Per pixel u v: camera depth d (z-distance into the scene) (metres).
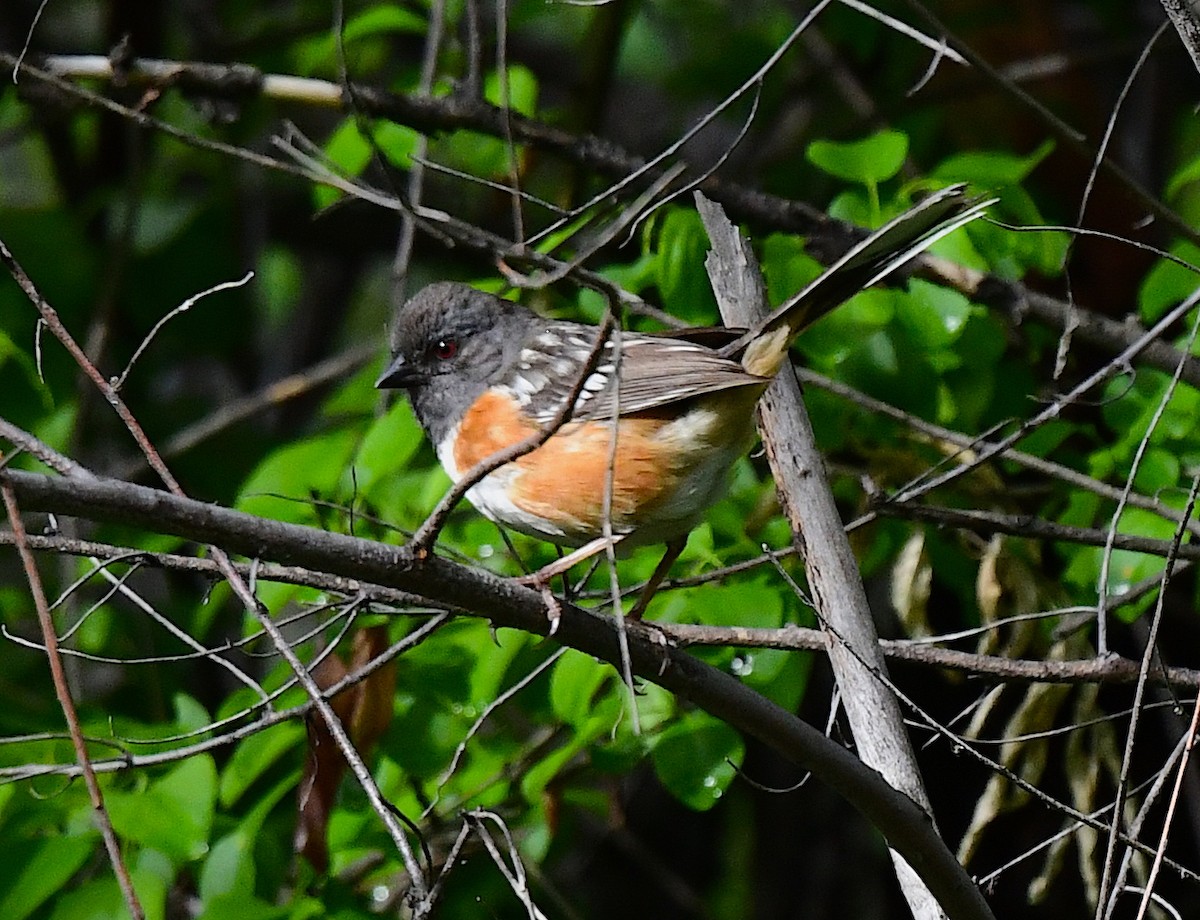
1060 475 7.77
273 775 8.88
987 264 8.73
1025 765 7.55
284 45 13.61
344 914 7.78
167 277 12.80
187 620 11.19
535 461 7.52
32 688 10.51
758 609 7.61
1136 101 12.79
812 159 8.58
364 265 16.08
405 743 8.30
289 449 9.08
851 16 12.09
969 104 12.04
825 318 8.41
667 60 15.87
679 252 8.56
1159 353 8.33
